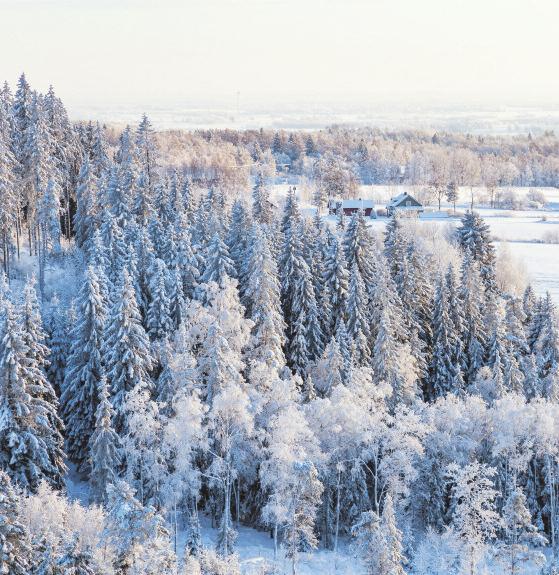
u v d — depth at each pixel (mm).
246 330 66062
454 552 53062
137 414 52469
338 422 57875
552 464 64250
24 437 54375
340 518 61281
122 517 38062
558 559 59125
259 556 54781
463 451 61844
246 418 53812
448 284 87062
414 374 73938
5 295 69688
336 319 82875
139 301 74562
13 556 37844
